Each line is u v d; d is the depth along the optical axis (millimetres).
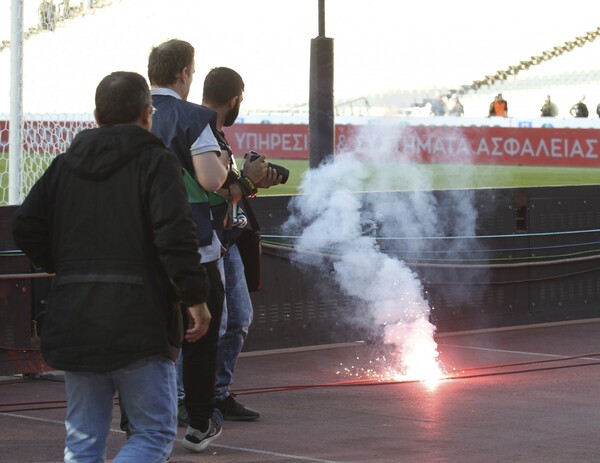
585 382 11047
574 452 8133
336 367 11812
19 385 10789
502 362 12180
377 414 9477
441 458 7914
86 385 5668
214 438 8172
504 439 8531
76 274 5605
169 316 5676
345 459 7859
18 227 5836
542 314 14992
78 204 5664
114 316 5512
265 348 12695
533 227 14766
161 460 5699
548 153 41469
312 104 14102
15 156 16219
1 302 10750
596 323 15180
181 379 8781
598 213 15422
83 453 5699
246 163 8438
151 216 5559
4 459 7805
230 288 8891
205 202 7840
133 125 5734
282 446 8281
